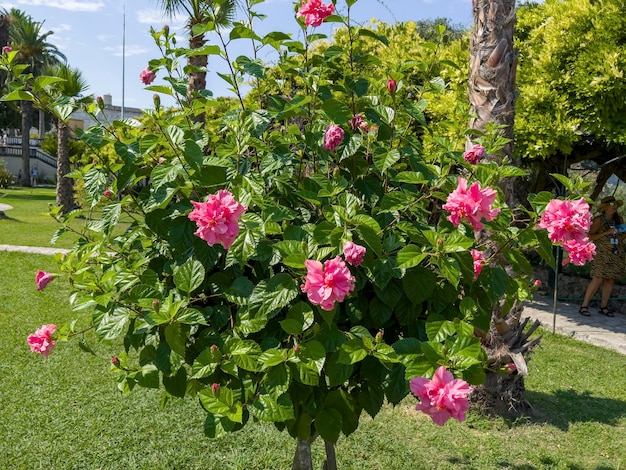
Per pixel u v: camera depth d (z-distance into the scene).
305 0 2.38
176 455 3.76
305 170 2.44
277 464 3.71
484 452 4.02
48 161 40.50
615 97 7.30
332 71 2.58
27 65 2.17
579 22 7.70
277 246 1.81
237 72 2.51
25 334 6.14
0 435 3.95
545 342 6.87
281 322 1.76
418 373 1.72
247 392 1.86
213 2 2.43
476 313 2.11
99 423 4.16
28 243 12.56
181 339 1.81
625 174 9.73
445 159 2.55
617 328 7.62
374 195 2.25
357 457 3.87
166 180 1.94
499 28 4.25
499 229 2.23
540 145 7.30
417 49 7.89
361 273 1.98
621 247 8.17
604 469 3.83
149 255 2.29
